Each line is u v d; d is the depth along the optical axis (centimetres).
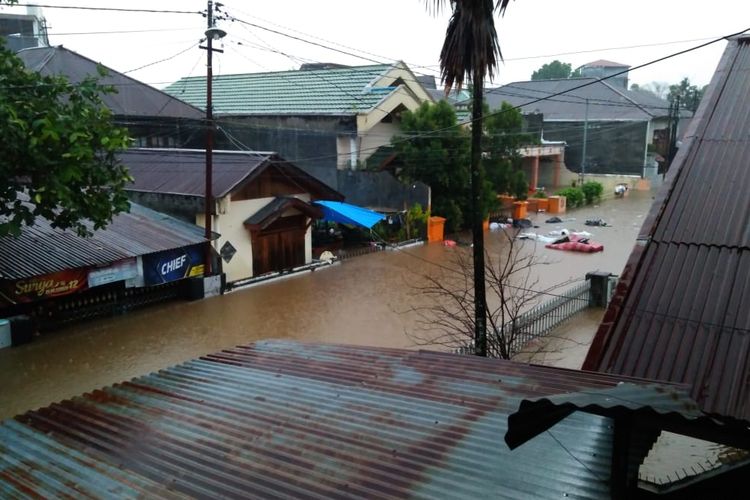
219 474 440
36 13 4022
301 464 445
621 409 311
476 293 1086
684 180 698
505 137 3189
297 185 2297
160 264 1759
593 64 7062
